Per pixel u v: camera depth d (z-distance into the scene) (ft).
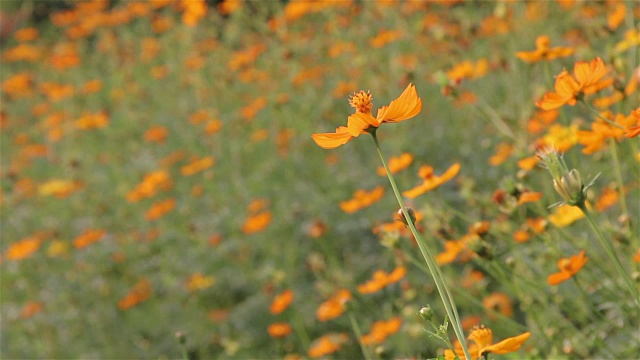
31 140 34.24
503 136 15.72
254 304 19.30
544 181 13.24
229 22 31.78
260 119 27.40
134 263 23.71
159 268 23.09
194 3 25.57
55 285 23.39
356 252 19.80
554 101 8.33
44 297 23.02
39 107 32.37
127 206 26.50
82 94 34.37
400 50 26.71
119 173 27.78
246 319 19.24
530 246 12.67
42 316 22.11
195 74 29.53
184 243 23.15
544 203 14.33
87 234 22.65
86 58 39.58
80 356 20.94
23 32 37.37
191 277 21.15
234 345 18.15
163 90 32.81
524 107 16.81
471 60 22.97
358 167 22.53
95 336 21.43
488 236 10.17
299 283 19.40
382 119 6.48
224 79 27.76
